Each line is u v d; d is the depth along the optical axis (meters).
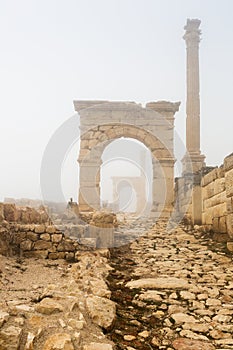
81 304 4.68
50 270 7.65
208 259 9.04
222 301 5.82
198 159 19.53
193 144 20.14
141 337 4.48
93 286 5.96
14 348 3.49
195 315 5.24
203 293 6.19
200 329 4.74
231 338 4.50
